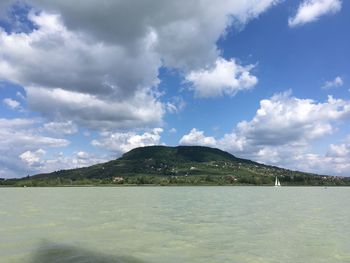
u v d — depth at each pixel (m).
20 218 50.75
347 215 57.84
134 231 38.44
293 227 42.66
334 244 31.34
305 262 24.81
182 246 30.11
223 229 40.69
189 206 77.69
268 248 29.52
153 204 83.88
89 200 100.88
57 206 75.81
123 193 157.88
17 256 25.59
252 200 103.88
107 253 26.94
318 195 146.12
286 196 133.50
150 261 24.67
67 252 27.08
